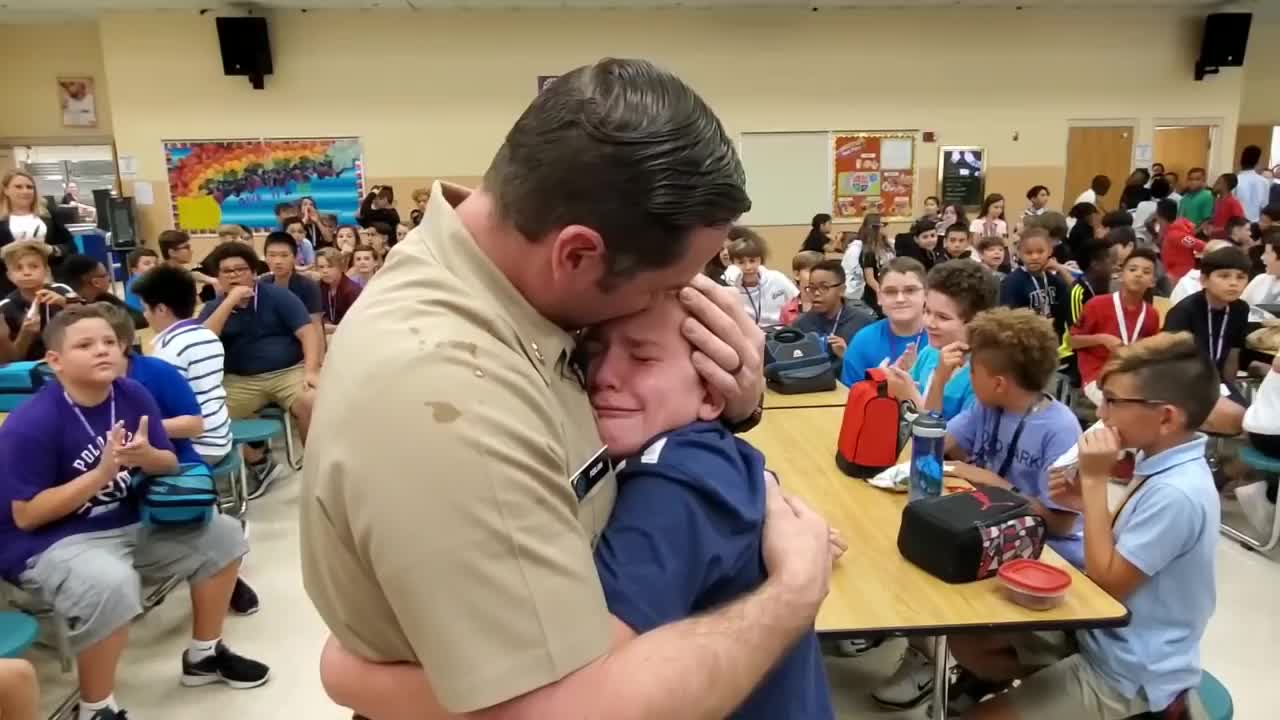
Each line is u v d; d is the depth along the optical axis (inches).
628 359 28.8
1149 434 65.2
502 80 377.1
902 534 68.3
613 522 26.3
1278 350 140.2
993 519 64.7
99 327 90.8
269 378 165.0
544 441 22.7
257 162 374.9
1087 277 227.5
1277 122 486.3
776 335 130.7
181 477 95.2
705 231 24.0
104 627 86.6
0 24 412.2
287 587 123.8
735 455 28.9
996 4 383.9
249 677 99.7
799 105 389.1
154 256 225.6
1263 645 103.9
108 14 361.4
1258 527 130.3
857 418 85.6
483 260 25.0
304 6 360.5
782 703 30.2
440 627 20.3
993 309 88.0
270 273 204.4
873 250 291.0
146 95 367.9
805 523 29.3
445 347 22.3
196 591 98.2
